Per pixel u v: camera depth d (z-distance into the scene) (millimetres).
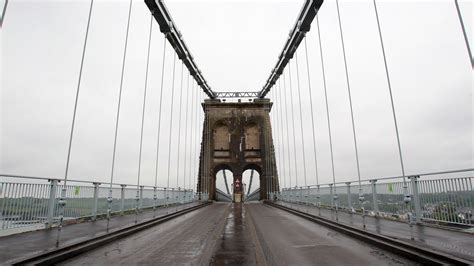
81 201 9469
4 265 4168
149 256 5238
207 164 44375
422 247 4977
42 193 7672
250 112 46938
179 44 26953
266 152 44750
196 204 25781
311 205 17609
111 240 6781
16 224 6770
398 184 8625
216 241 6777
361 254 5277
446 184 6781
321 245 6176
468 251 4660
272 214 15258
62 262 4820
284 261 4816
